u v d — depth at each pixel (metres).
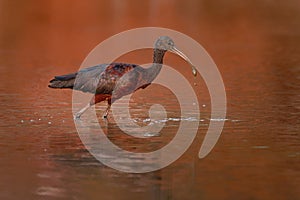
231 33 39.50
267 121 17.98
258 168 13.73
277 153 14.80
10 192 12.41
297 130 16.88
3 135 16.53
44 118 18.52
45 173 13.48
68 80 18.50
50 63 29.52
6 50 33.62
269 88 23.17
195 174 13.38
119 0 56.09
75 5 53.03
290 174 13.30
